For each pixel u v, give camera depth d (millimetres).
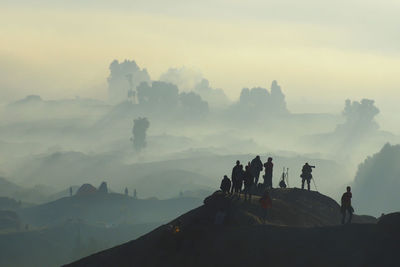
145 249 86062
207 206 89562
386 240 66938
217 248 76312
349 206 76875
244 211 85625
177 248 80812
